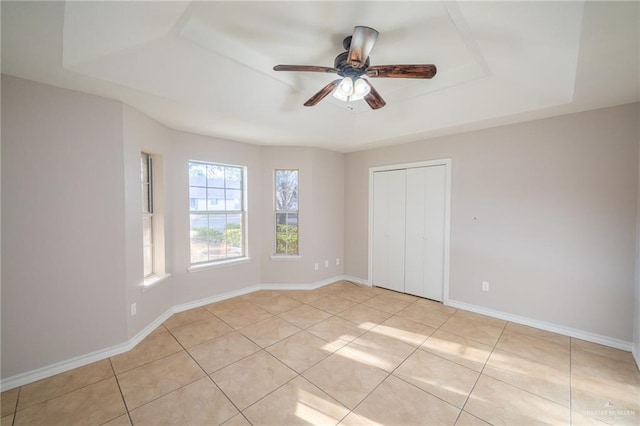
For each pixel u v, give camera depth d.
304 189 4.37
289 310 3.52
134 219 2.65
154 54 2.02
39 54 1.72
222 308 3.57
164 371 2.22
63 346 2.22
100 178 2.37
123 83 2.13
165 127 3.21
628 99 2.42
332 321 3.19
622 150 2.53
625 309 2.53
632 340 2.49
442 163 3.71
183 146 3.46
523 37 1.74
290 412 1.79
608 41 1.57
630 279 2.50
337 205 4.83
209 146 3.70
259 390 2.00
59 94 2.16
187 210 3.52
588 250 2.71
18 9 1.39
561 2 1.37
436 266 3.83
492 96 2.69
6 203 1.98
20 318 2.04
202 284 3.68
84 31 1.63
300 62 2.49
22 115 2.02
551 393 1.97
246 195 4.16
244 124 3.19
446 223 3.68
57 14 1.45
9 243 1.99
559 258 2.86
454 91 2.79
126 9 1.57
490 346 2.62
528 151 3.02
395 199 4.25
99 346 2.39
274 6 1.75
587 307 2.72
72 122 2.22
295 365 2.31
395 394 1.97
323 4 1.73
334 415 1.77
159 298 3.10
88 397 1.92
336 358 2.42
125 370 2.23
